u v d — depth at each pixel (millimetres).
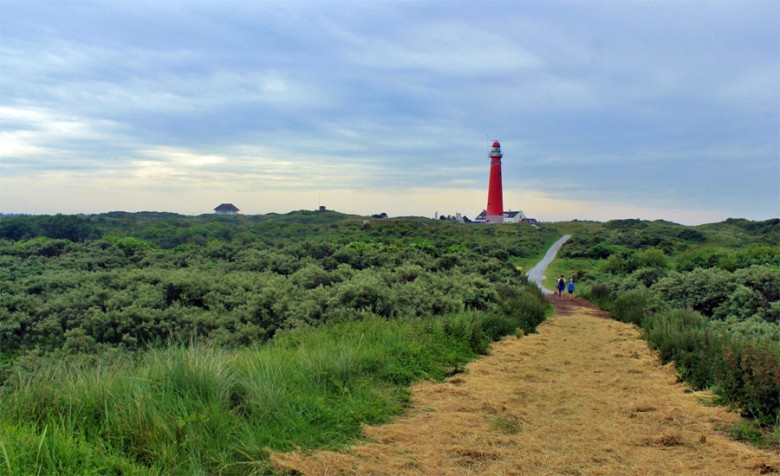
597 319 19141
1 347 12414
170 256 27375
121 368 5887
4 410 4500
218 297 16031
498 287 19922
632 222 103375
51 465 3580
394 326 10344
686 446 5195
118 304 14359
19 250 27344
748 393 5988
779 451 4996
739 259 38281
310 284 17594
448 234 68062
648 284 25016
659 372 8977
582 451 5027
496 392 7234
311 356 7234
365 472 4320
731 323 13375
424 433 5371
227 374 5727
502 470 4504
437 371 8141
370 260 25672
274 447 4617
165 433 4332
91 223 54250
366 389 6559
